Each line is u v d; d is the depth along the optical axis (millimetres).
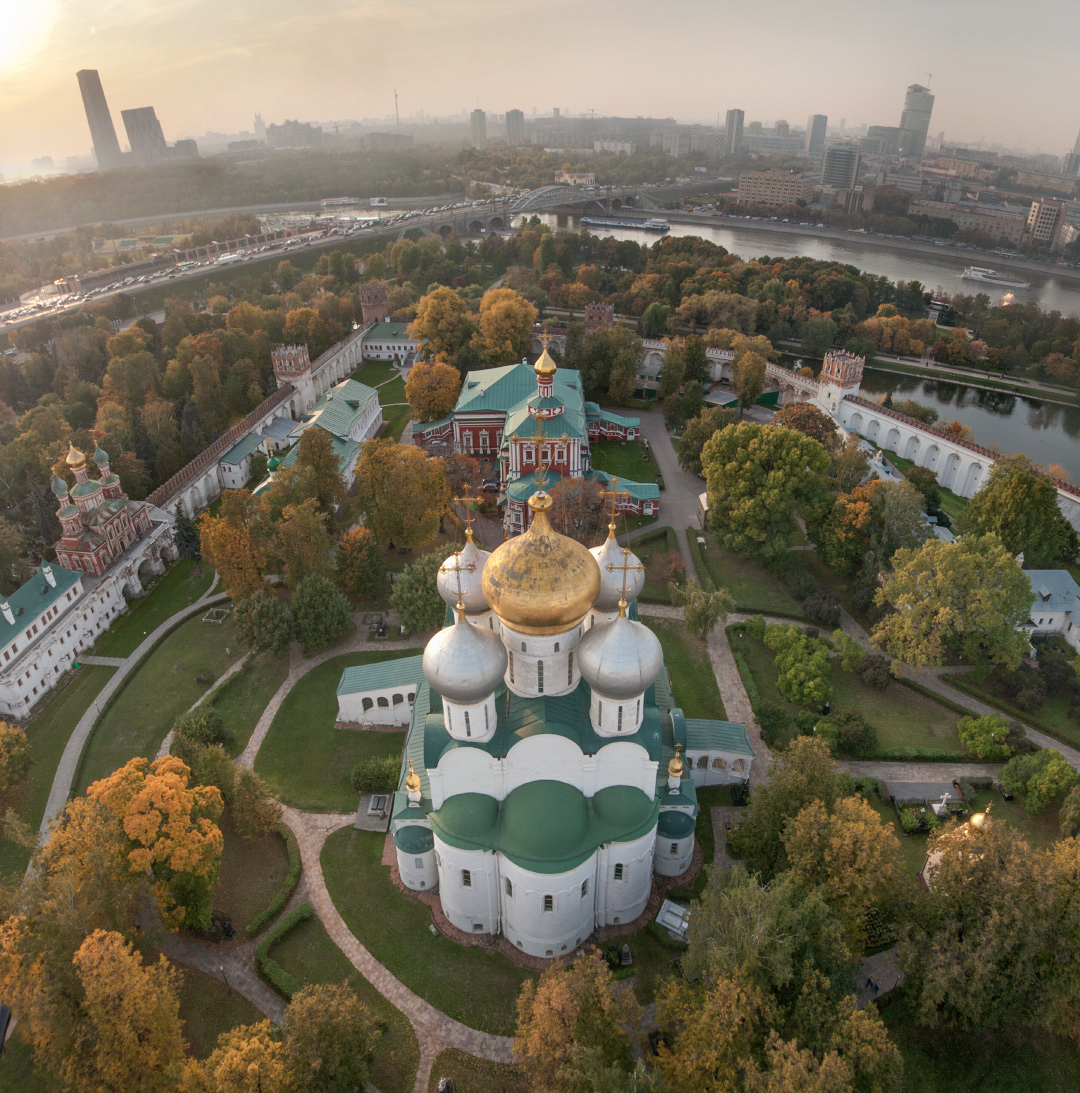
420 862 62969
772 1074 40531
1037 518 101312
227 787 67000
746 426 111625
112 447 133375
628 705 56344
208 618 101688
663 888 65312
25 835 57000
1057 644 93750
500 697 60844
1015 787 72312
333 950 60281
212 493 137875
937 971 49594
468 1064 52875
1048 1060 53688
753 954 46406
